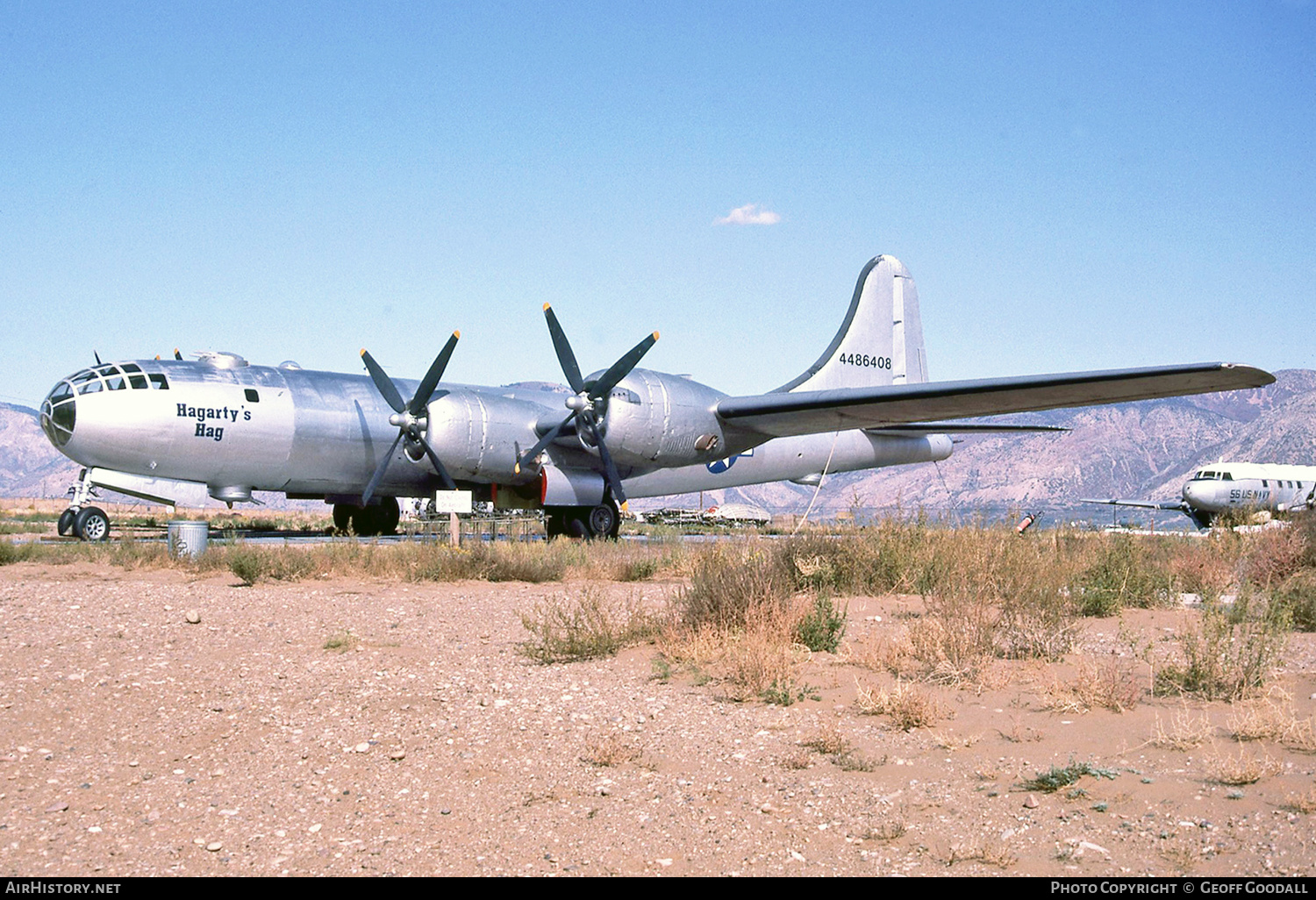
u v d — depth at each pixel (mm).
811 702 7262
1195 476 45219
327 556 17250
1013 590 10484
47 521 39312
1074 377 17734
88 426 21859
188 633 10281
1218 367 15820
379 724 6969
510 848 4797
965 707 6945
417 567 16266
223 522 38156
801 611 9695
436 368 22906
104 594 13461
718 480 28625
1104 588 11422
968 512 15039
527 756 6223
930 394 20219
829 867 4449
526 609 12211
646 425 23234
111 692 7785
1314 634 9453
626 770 5914
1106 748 5871
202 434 22531
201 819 5246
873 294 31109
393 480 25141
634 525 40688
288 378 24031
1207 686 7047
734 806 5262
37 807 5418
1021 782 5379
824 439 30422
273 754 6332
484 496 26172
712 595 9977
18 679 8148
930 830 4816
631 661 8859
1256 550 13664
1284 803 4848
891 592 12398
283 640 9938
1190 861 4273
